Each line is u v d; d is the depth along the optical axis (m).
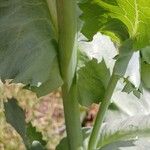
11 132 1.08
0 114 1.06
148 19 0.32
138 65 0.34
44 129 1.16
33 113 1.18
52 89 0.36
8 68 0.34
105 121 0.44
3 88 1.12
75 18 0.34
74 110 0.36
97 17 0.34
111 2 0.32
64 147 0.40
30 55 0.34
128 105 0.45
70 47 0.35
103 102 0.36
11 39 0.34
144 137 0.40
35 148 0.41
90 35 0.35
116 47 0.42
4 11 0.34
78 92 0.39
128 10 0.32
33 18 0.35
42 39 0.35
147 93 0.46
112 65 0.40
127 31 0.34
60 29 0.35
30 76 0.34
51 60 0.35
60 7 0.34
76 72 0.36
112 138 0.39
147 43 0.33
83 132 0.41
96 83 0.39
